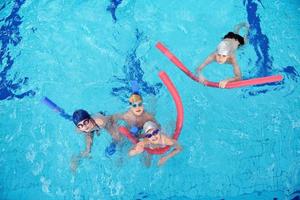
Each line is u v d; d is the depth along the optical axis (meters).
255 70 4.76
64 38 5.23
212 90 4.71
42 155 4.41
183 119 4.48
